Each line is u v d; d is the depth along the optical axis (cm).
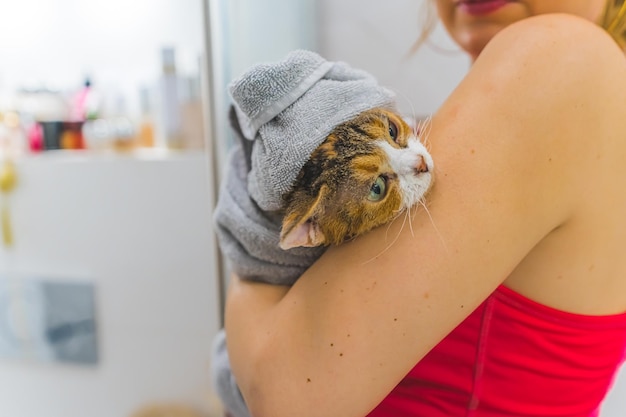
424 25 98
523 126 48
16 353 150
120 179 130
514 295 54
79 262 139
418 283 48
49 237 139
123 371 145
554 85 48
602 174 51
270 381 51
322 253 58
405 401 61
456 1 72
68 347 146
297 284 55
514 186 48
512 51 51
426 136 54
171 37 136
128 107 140
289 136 49
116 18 139
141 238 133
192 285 132
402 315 48
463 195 48
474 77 54
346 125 50
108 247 135
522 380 56
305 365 50
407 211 50
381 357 49
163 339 139
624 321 58
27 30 147
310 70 51
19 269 143
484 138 49
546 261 53
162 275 134
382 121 51
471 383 57
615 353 60
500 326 55
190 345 137
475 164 49
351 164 48
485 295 50
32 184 136
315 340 50
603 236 53
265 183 51
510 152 48
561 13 59
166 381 142
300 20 104
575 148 49
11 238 141
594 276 54
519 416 57
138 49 139
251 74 50
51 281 141
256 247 60
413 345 49
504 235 48
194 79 126
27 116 137
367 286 49
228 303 62
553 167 48
